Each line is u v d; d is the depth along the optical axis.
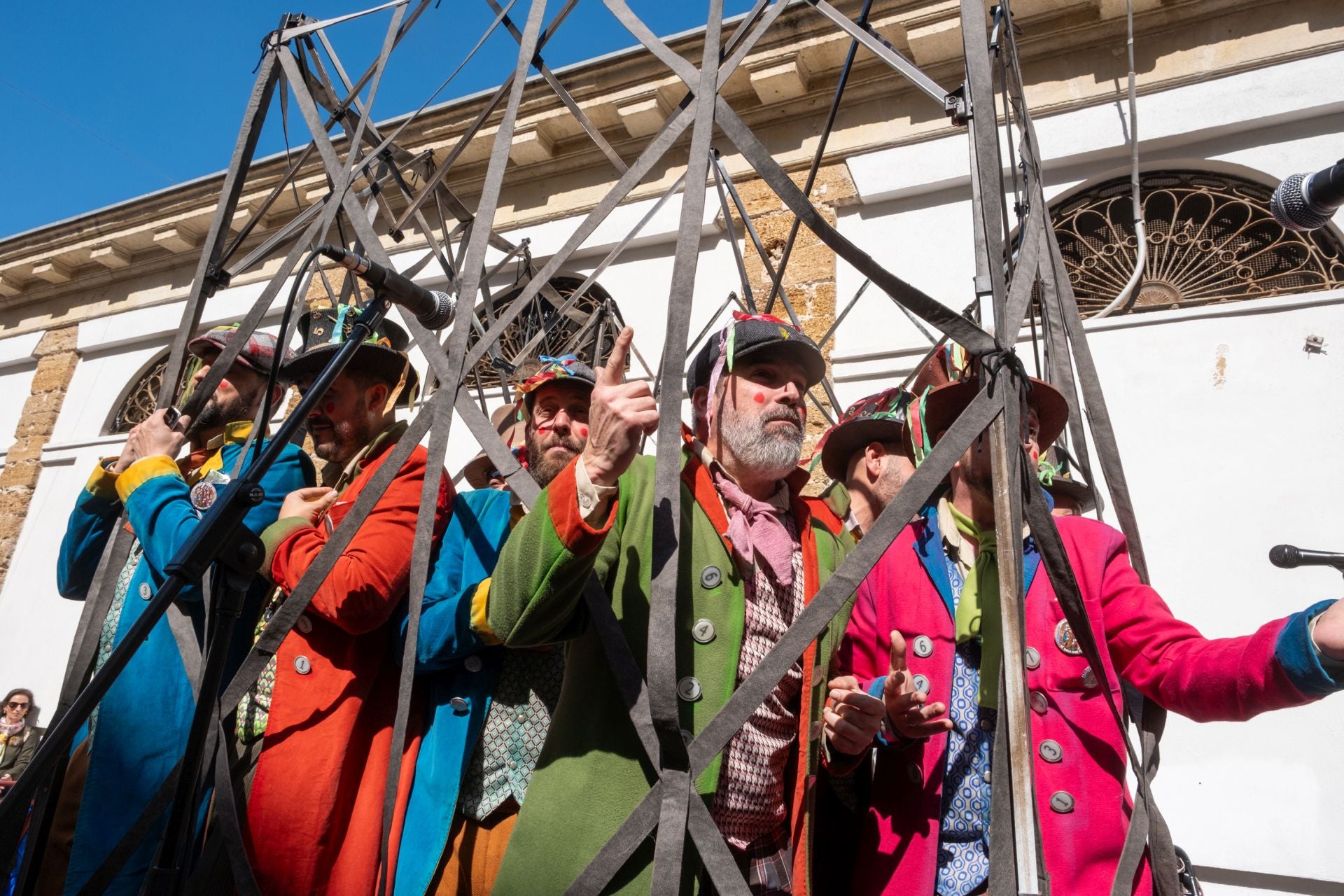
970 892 1.72
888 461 2.76
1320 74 5.15
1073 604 1.51
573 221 7.02
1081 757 1.74
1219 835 4.05
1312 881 3.88
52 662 7.84
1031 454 1.72
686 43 6.67
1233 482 4.57
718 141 6.71
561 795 1.62
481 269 1.95
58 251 9.37
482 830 1.95
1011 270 1.77
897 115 6.20
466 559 2.21
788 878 1.74
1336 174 2.13
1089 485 2.06
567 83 7.07
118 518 2.49
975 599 1.90
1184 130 5.35
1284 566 1.85
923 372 2.84
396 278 2.05
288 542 2.14
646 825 1.48
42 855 2.14
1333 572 4.26
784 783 1.83
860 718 1.76
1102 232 5.55
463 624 2.00
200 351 2.80
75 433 8.89
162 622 2.27
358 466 2.36
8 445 9.23
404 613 2.12
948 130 5.98
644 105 6.80
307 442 5.99
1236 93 5.30
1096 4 5.72
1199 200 5.45
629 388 1.60
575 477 1.59
